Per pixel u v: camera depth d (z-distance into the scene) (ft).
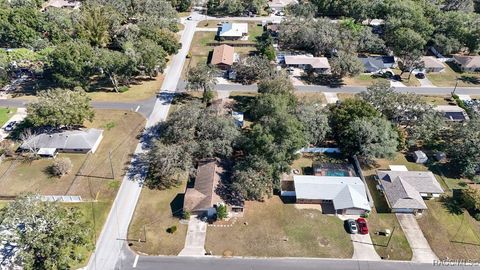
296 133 268.00
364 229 240.73
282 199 264.93
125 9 497.46
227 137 281.33
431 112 314.55
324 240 236.63
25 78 401.49
